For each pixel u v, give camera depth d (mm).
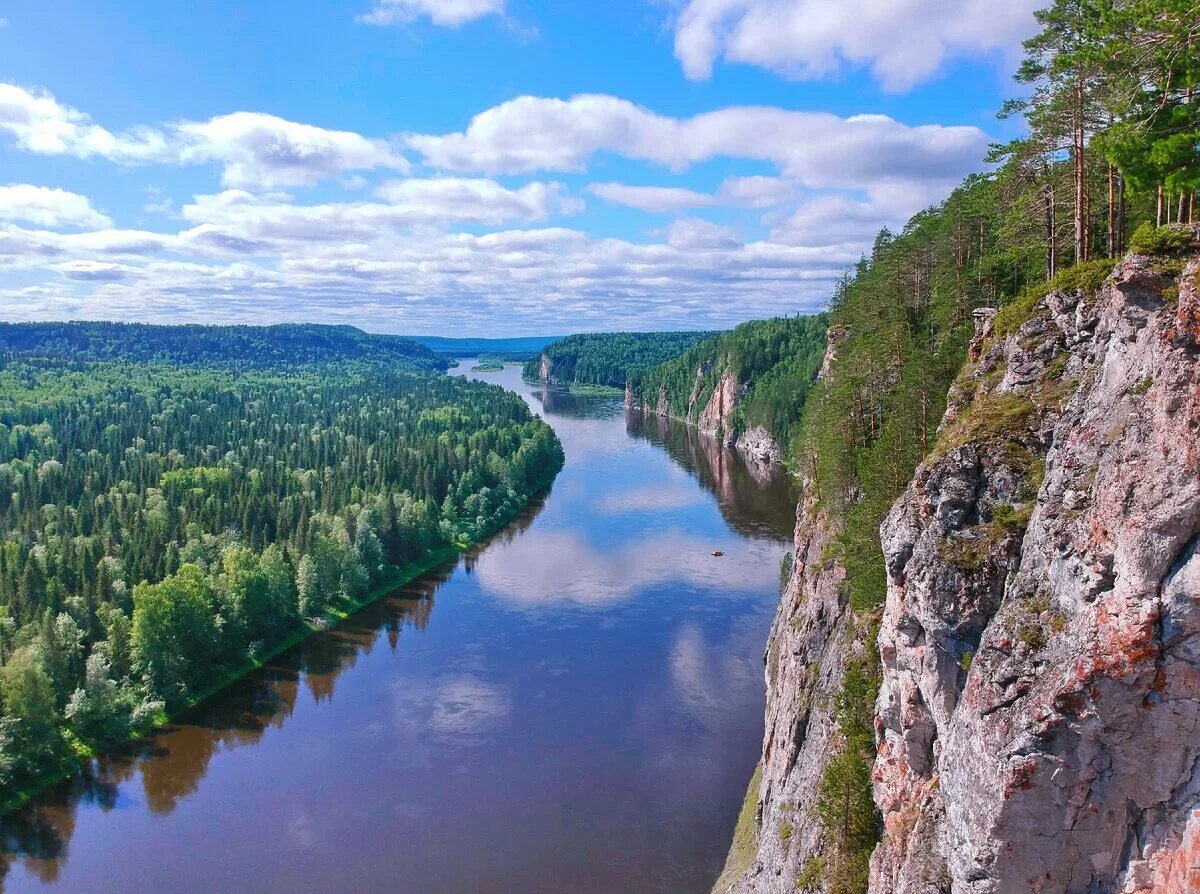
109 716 64500
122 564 85688
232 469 136625
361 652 79188
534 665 73500
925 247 66562
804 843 34375
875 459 43688
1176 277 18281
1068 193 40344
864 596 39438
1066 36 31812
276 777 58219
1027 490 23672
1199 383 16531
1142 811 17828
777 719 48625
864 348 61438
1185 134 24188
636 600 88062
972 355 33594
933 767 25938
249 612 79375
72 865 49875
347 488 126438
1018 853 19219
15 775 58062
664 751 58500
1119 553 17703
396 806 53812
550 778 55875
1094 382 20953
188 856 50188
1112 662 17391
